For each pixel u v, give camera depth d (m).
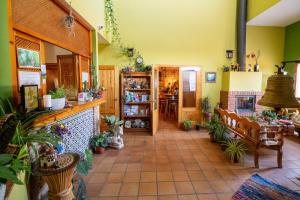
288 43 5.90
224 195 2.55
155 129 5.51
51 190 1.67
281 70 2.09
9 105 1.63
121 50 5.74
